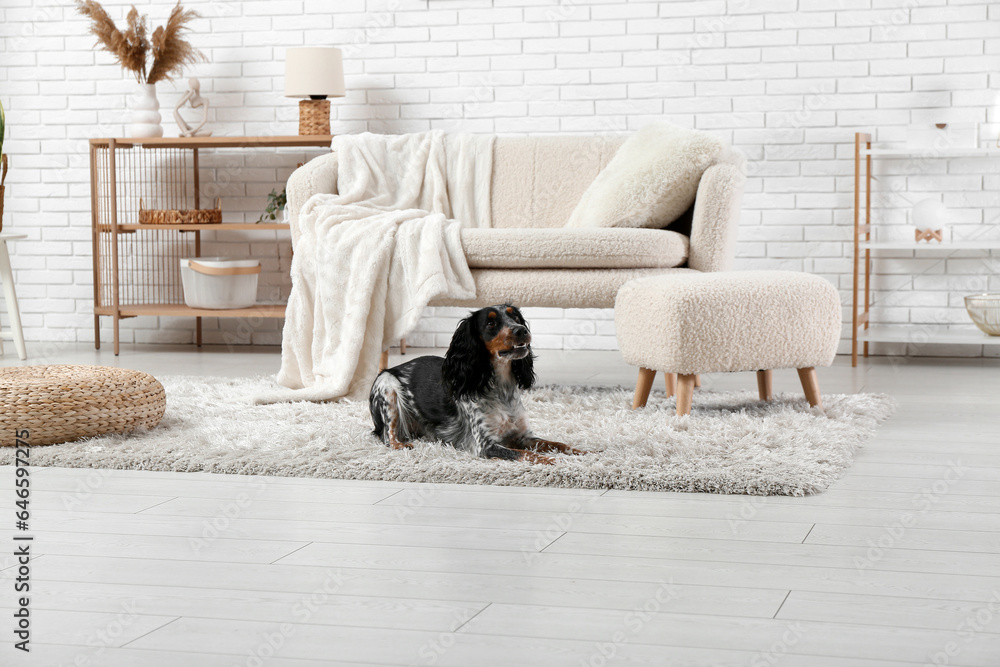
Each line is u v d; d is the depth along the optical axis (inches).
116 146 186.5
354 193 146.9
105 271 201.3
